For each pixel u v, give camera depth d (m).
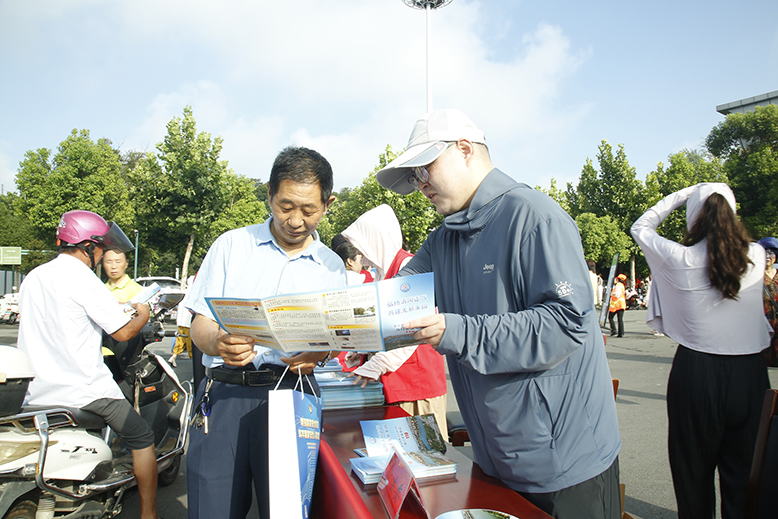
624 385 6.30
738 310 2.05
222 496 1.68
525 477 1.39
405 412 2.21
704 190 2.15
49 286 2.38
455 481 1.48
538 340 1.29
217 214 26.12
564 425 1.38
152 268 38.31
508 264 1.45
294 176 1.62
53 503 2.38
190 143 25.41
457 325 1.33
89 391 2.46
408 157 1.58
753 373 2.07
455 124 1.59
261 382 1.71
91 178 24.88
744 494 2.08
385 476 1.35
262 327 1.38
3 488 2.19
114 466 2.83
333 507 1.46
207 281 1.79
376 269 2.92
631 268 30.80
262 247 1.82
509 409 1.41
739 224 2.04
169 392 3.62
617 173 31.75
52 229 24.62
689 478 2.20
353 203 24.33
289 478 1.31
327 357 1.95
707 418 2.11
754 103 37.94
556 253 1.34
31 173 24.62
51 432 2.37
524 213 1.41
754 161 29.95
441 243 1.74
